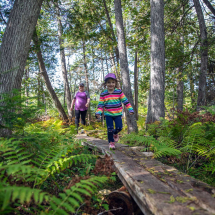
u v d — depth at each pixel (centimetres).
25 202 184
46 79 1215
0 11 673
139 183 204
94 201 242
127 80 882
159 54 688
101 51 1357
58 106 1294
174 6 1255
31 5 405
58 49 1092
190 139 344
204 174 307
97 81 1440
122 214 212
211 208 142
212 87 1216
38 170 186
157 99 672
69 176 314
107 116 420
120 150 399
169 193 178
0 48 383
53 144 352
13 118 259
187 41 1284
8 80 364
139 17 1176
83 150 437
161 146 350
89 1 1156
